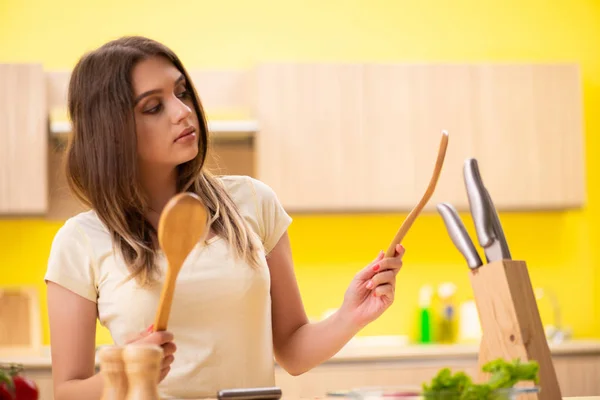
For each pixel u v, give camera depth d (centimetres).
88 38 483
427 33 509
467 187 159
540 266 511
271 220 184
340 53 502
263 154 450
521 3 517
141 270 163
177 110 165
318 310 488
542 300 508
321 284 489
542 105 472
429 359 429
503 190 468
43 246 469
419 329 480
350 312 169
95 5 485
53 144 455
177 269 125
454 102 464
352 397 121
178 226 124
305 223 491
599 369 439
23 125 434
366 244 493
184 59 491
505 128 468
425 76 463
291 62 454
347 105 456
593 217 514
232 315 166
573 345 439
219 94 474
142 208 170
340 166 455
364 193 456
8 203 433
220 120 482
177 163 167
